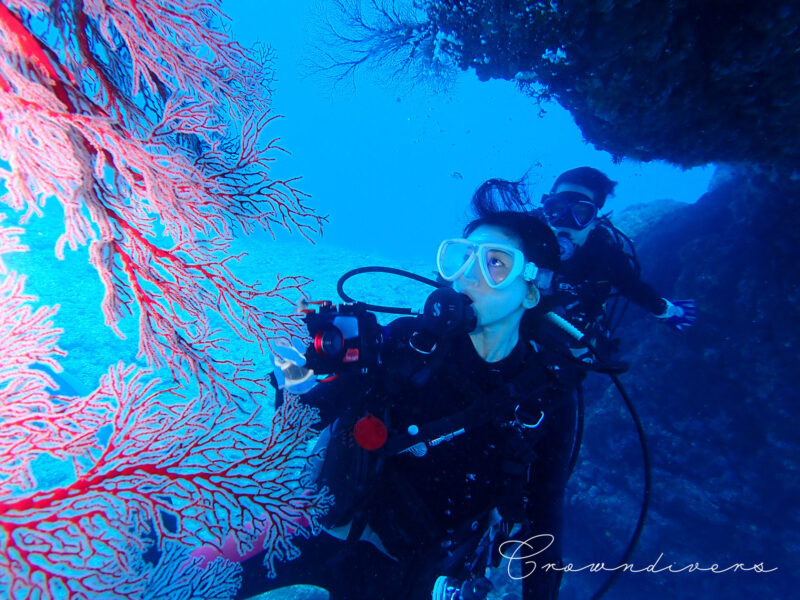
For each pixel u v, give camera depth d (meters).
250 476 1.61
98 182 1.52
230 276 1.77
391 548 2.10
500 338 2.08
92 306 6.48
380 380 2.02
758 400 5.34
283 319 1.81
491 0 3.62
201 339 1.80
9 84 1.21
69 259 7.62
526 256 2.11
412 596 1.99
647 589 5.70
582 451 6.69
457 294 1.95
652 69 3.27
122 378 1.39
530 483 2.31
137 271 1.64
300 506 1.71
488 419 1.99
